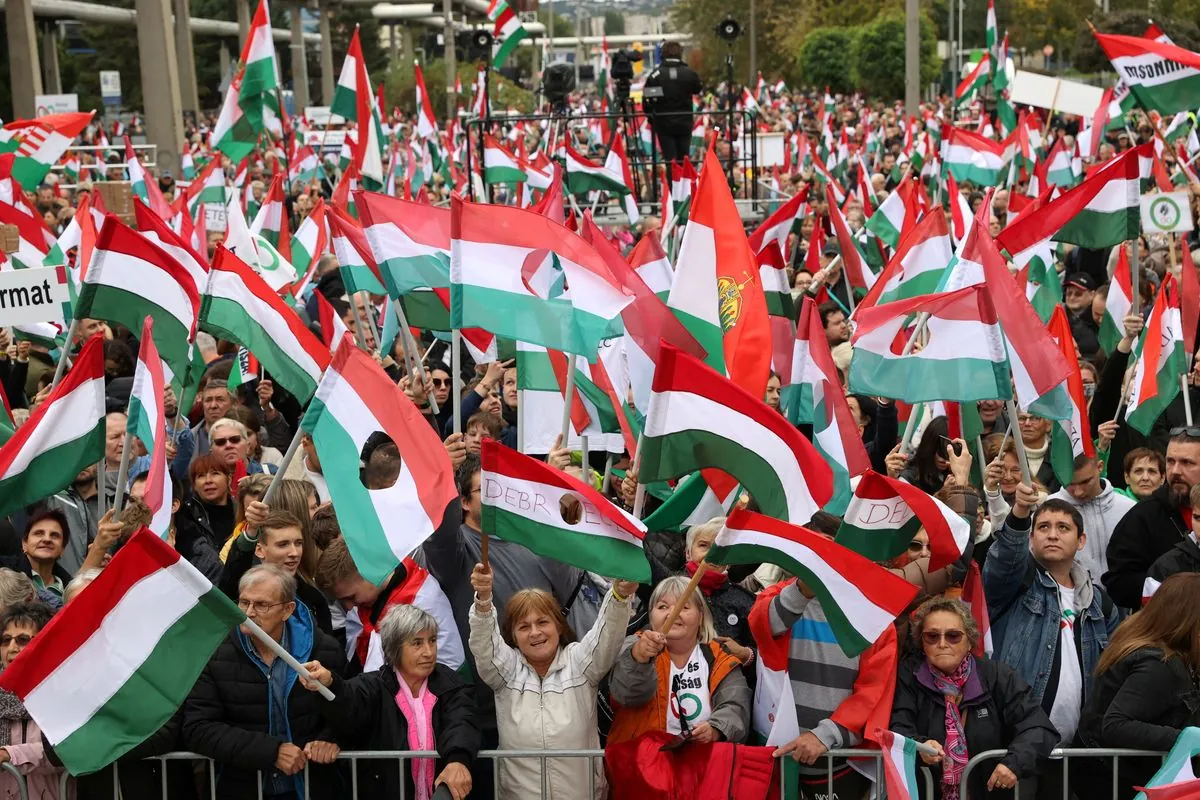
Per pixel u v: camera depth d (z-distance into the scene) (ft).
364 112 51.31
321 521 22.18
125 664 15.92
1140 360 27.53
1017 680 18.43
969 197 61.57
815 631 18.80
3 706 17.57
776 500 18.26
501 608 20.08
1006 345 22.68
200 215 42.96
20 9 114.11
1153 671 17.48
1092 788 18.21
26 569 22.54
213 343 33.96
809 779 18.49
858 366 21.79
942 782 18.15
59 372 23.18
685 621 18.53
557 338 21.16
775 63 225.35
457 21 205.87
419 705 18.20
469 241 21.20
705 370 17.87
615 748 18.02
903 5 182.29
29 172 43.75
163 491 20.30
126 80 212.43
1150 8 152.56
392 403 18.75
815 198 60.13
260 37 48.78
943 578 20.24
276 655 17.74
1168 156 59.16
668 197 39.29
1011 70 88.74
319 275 43.70
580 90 177.58
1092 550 23.54
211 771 17.76
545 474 17.54
